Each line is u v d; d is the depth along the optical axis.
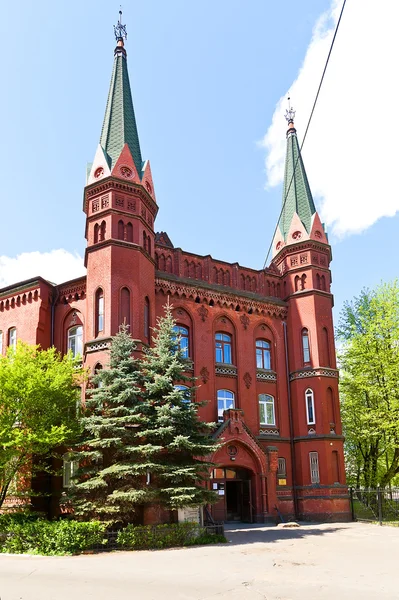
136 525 23.00
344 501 33.03
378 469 41.94
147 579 14.73
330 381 35.38
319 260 37.66
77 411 24.97
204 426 24.45
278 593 13.08
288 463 34.50
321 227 38.47
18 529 20.80
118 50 35.94
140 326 28.83
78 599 12.41
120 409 22.75
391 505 34.97
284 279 38.16
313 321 36.00
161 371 24.94
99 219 30.03
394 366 36.97
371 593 13.04
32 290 32.25
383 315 40.16
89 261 29.62
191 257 34.69
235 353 34.69
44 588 13.61
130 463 22.38
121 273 28.84
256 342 36.09
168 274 33.00
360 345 39.44
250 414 34.03
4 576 15.27
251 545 21.69
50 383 23.50
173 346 25.53
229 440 30.95
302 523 31.58
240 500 32.38
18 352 24.45
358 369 39.47
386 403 37.31
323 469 33.31
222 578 14.88
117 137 32.44
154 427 23.45
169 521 24.28
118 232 29.66
